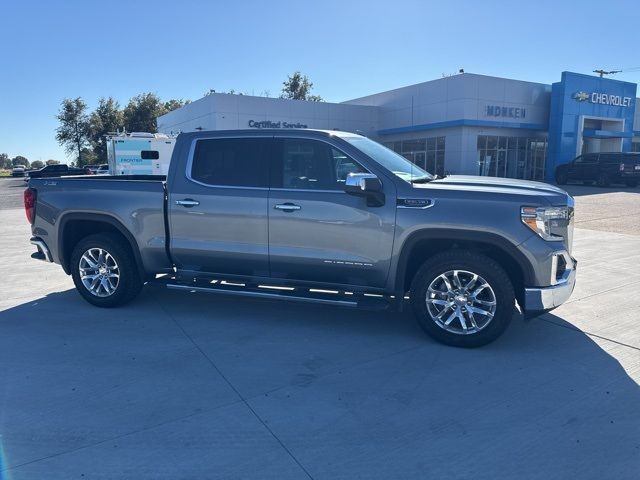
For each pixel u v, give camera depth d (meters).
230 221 5.30
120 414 3.60
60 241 6.09
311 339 5.02
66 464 3.04
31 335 5.12
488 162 33.28
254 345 4.87
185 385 4.04
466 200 4.61
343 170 5.00
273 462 3.06
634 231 11.84
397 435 3.34
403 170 5.18
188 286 5.61
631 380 4.09
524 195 4.56
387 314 5.78
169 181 5.55
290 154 5.18
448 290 4.76
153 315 5.75
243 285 5.58
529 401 3.77
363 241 4.88
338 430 3.40
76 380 4.12
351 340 4.99
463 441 3.26
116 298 5.88
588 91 33.56
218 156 5.42
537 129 34.06
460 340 4.74
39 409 3.67
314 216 5.00
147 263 5.75
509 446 3.21
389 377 4.18
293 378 4.16
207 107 32.34
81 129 64.56
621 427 3.41
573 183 31.62
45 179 6.15
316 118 35.06
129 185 5.71
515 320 5.55
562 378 4.14
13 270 8.16
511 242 4.50
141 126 65.44
